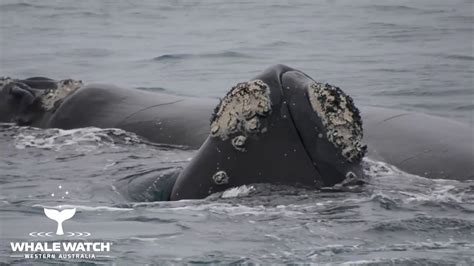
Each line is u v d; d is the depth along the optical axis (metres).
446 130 47.16
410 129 47.44
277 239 34.06
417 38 94.94
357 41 93.69
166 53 88.38
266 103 39.00
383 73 77.31
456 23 104.19
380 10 114.50
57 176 45.88
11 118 56.59
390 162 45.34
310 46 91.12
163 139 52.00
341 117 39.28
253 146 39.03
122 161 48.38
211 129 39.84
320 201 37.75
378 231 34.84
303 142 39.09
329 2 121.94
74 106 55.41
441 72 77.38
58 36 99.88
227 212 37.09
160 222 36.38
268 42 93.50
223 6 121.56
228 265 31.66
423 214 36.84
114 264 31.91
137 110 54.38
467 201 39.03
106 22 109.69
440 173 43.97
